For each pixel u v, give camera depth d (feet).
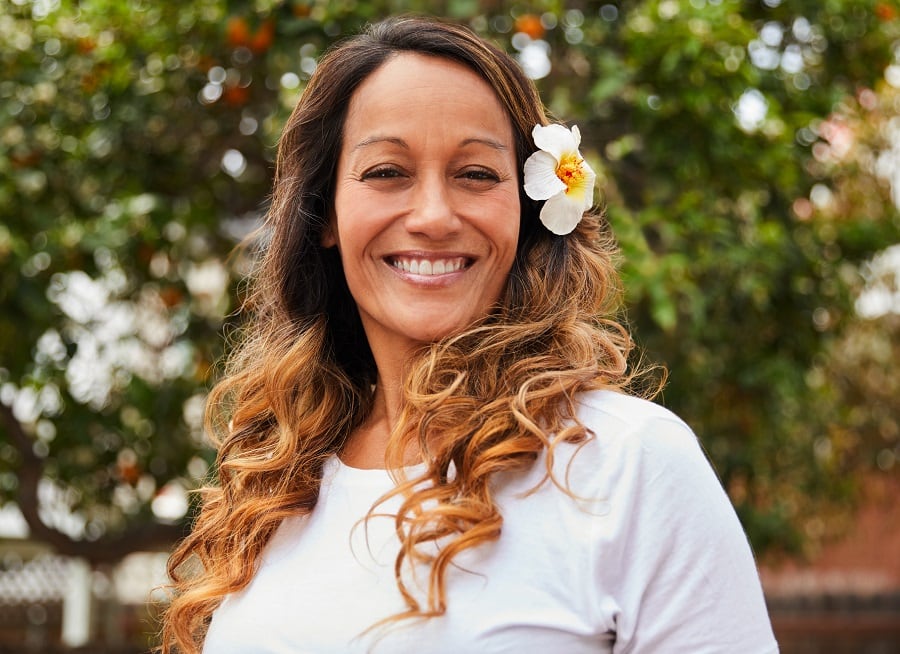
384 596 4.81
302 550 5.23
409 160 5.29
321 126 5.75
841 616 28.63
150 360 14.47
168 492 15.11
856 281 16.12
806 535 20.70
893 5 13.21
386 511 5.08
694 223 12.05
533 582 4.62
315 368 6.06
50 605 24.52
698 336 13.30
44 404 13.98
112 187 13.55
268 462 5.77
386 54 5.42
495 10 12.70
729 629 4.63
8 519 23.75
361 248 5.40
